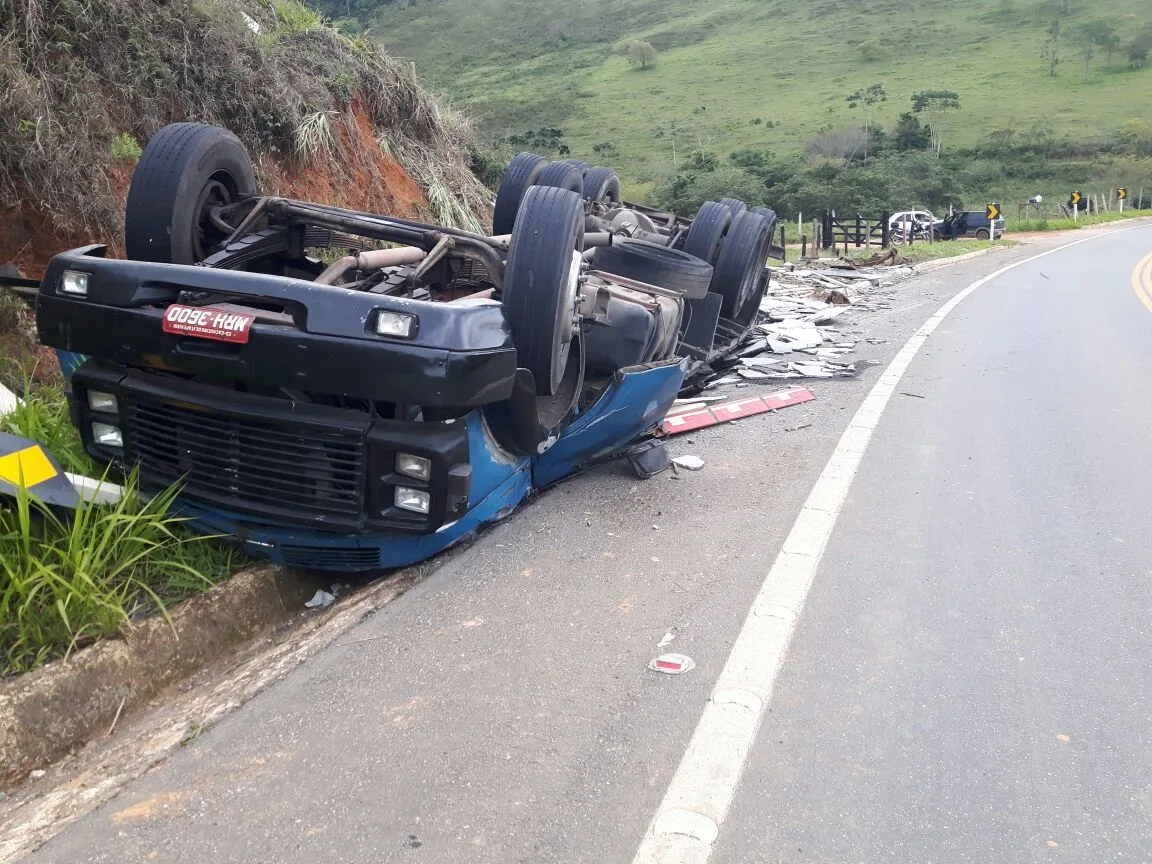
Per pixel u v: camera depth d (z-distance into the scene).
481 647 3.66
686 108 112.50
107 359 3.94
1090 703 3.39
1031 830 2.72
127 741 3.16
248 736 3.09
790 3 174.62
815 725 3.20
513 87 140.50
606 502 5.30
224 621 3.85
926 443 6.60
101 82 6.82
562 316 4.21
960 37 141.88
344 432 3.69
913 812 2.78
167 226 4.54
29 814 2.72
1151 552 4.78
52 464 3.80
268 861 2.52
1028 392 8.33
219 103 7.96
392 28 196.25
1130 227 49.00
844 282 18.05
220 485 3.90
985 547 4.79
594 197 8.69
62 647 3.35
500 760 2.96
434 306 3.64
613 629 3.83
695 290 6.68
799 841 2.64
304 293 3.61
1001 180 72.56
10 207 5.79
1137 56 114.06
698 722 3.19
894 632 3.88
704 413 7.14
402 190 10.89
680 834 2.64
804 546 4.72
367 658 3.57
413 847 2.57
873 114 98.31
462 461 3.78
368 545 4.02
